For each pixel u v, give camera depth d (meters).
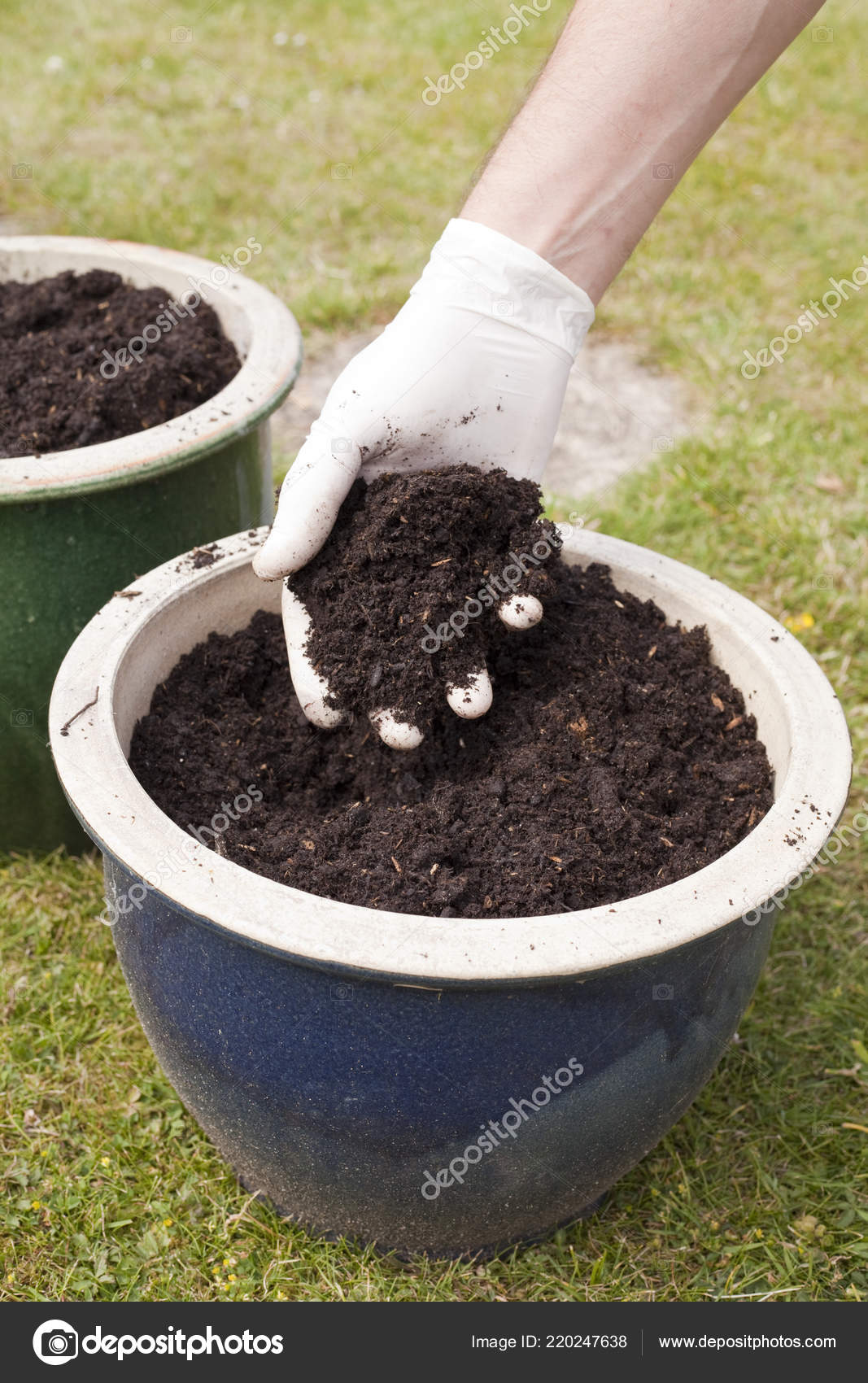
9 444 1.13
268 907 0.89
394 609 0.99
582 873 0.95
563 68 0.99
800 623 1.36
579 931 0.89
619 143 0.98
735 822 0.98
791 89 2.66
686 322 1.86
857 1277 1.01
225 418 1.12
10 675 1.12
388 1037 0.90
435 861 0.96
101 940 1.15
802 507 1.47
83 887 1.18
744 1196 1.05
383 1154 0.94
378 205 2.10
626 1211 1.04
